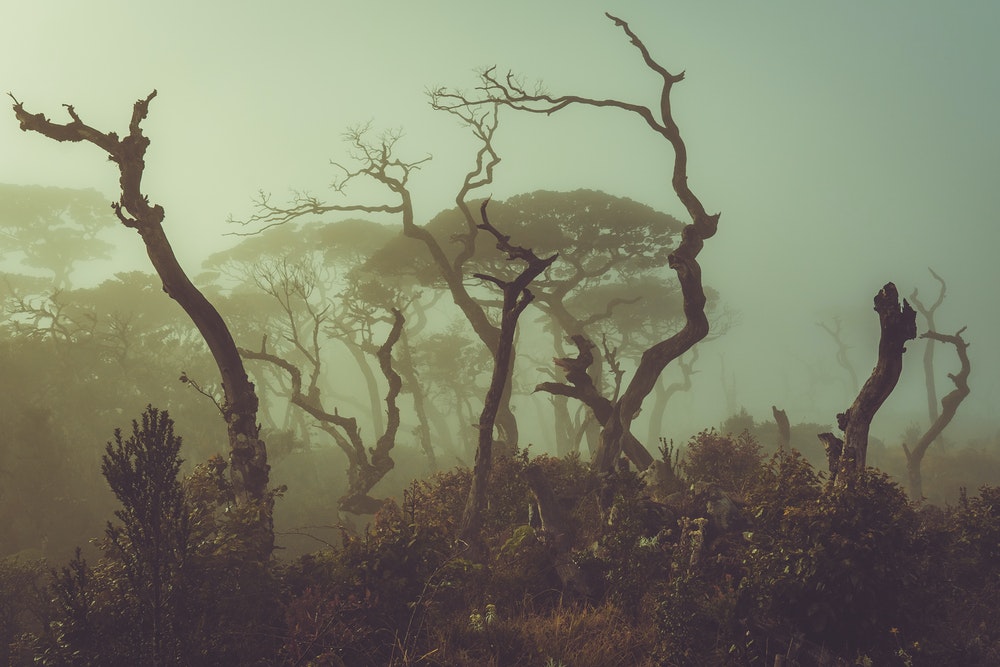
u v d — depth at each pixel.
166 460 7.55
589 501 13.77
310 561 10.05
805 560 7.97
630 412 18.08
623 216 32.31
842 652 7.80
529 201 32.44
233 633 7.81
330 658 7.81
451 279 27.08
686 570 9.41
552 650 8.60
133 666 7.20
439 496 15.46
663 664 8.12
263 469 12.49
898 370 11.27
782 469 9.25
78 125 12.57
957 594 9.52
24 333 30.83
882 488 8.57
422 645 8.70
